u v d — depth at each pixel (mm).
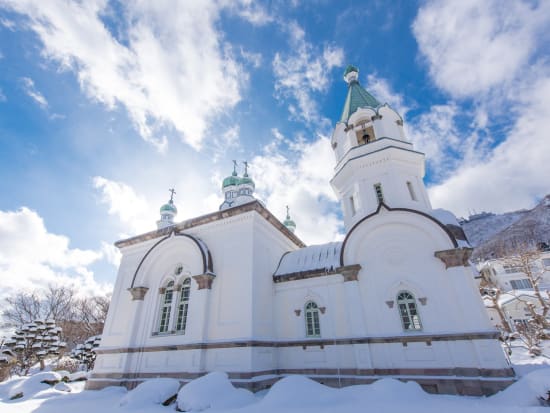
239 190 28391
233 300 13781
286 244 19172
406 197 14672
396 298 12273
